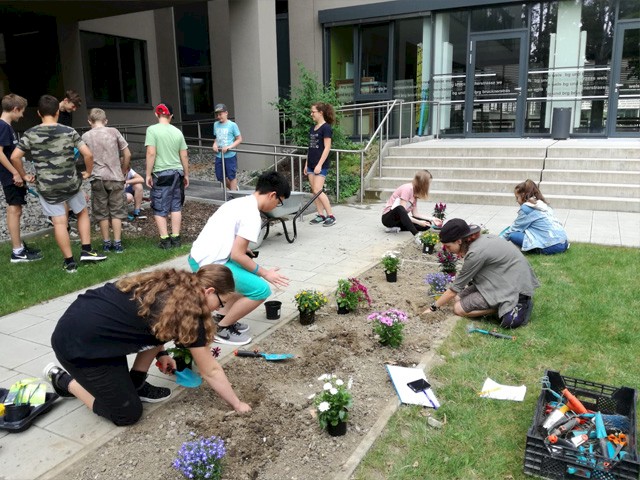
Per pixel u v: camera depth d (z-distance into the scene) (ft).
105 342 9.03
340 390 9.41
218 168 31.27
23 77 50.44
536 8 41.04
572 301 15.28
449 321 14.23
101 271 18.65
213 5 55.11
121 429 9.69
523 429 9.50
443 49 44.45
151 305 8.89
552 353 12.23
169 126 21.57
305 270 19.19
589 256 19.67
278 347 12.98
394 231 25.04
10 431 9.62
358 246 22.53
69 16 44.50
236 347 12.94
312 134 25.91
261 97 40.68
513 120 43.42
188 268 19.54
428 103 45.29
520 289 13.73
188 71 59.41
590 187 30.40
